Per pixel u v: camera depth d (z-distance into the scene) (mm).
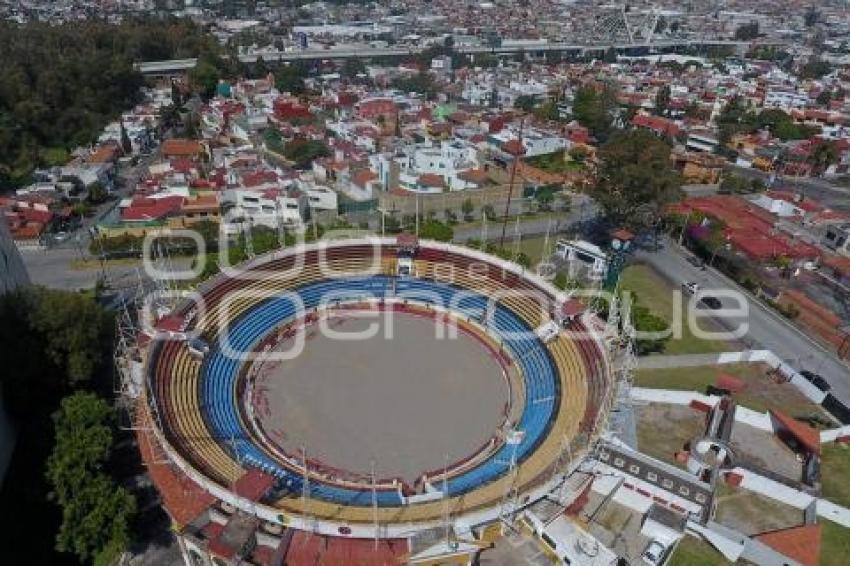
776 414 61219
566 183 124562
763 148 146625
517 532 46375
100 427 49531
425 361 66062
